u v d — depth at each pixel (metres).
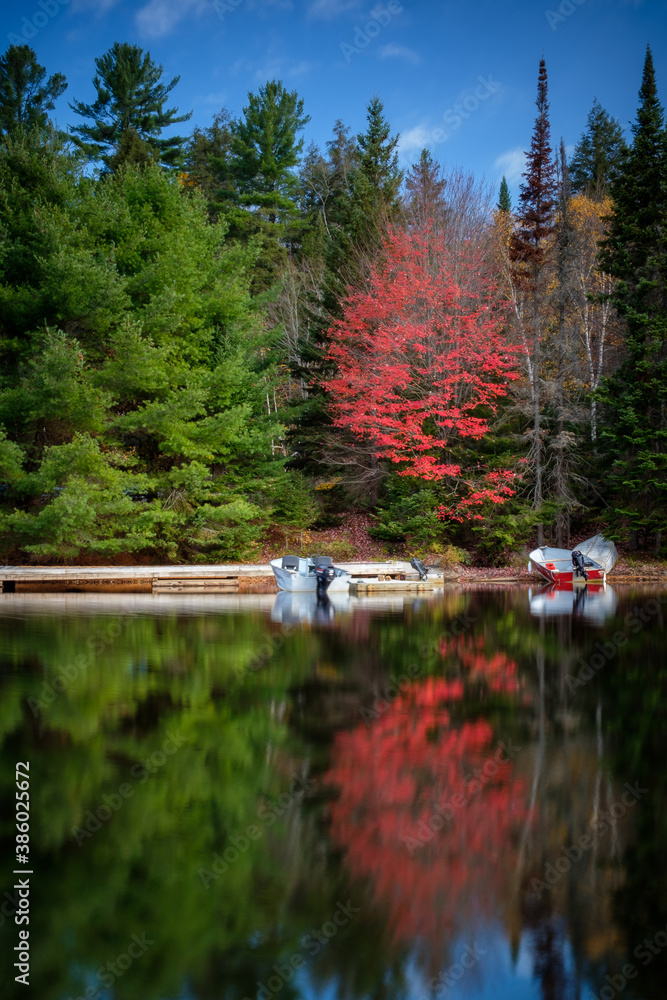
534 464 28.95
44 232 20.69
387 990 3.05
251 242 28.62
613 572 26.69
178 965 3.21
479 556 28.86
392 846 4.33
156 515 22.28
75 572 21.97
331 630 13.39
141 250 24.75
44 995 3.04
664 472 26.61
